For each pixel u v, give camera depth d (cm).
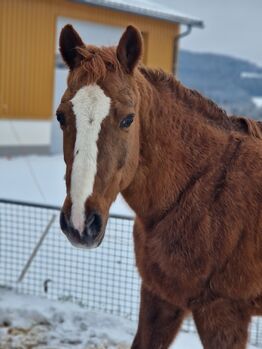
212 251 273
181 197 280
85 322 425
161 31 1606
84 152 222
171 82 290
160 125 279
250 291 278
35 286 489
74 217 221
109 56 242
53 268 497
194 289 278
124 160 238
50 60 1368
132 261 503
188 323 448
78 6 1383
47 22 1337
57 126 1426
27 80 1322
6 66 1267
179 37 1656
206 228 273
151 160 276
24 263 530
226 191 278
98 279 503
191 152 284
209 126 293
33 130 1352
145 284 296
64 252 523
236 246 274
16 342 392
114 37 1508
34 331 409
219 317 280
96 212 224
